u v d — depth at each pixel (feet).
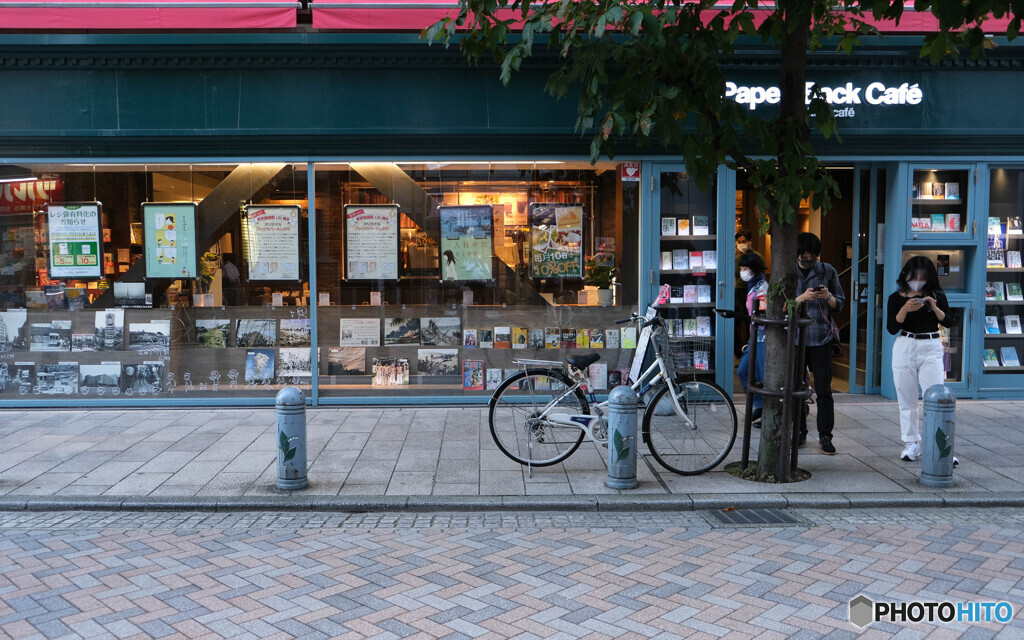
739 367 25.36
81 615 12.55
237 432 25.54
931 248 30.22
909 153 29.35
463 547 15.96
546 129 28.48
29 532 16.98
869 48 28.17
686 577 14.16
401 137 28.48
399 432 25.52
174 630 12.00
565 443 21.53
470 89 28.37
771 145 19.07
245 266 29.71
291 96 28.17
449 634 11.85
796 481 20.21
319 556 15.40
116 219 29.63
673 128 18.69
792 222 19.70
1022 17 16.51
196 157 28.84
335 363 29.99
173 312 29.89
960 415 27.55
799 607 12.81
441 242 29.86
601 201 29.73
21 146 28.25
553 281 30.07
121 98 28.04
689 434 21.27
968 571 14.42
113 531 17.07
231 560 15.16
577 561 15.06
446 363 30.19
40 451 23.13
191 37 27.20
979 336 30.12
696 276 29.73
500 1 18.60
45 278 29.91
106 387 29.96
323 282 29.81
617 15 16.61
